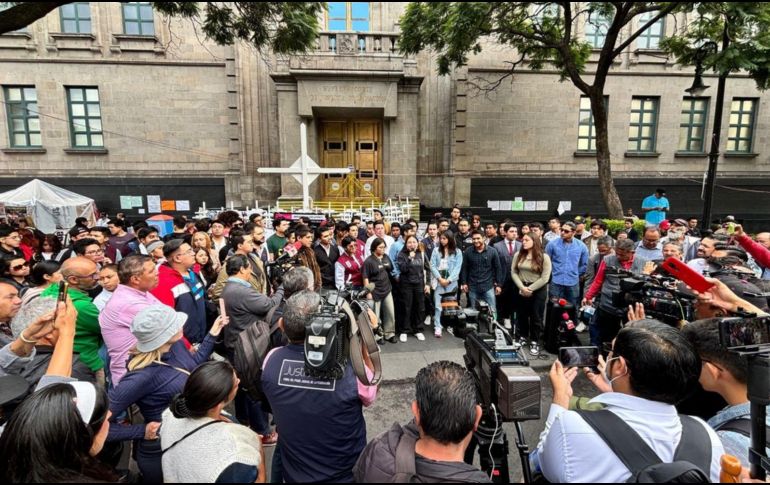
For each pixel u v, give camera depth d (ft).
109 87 44.62
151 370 6.71
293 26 18.62
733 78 48.60
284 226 20.89
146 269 8.93
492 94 48.08
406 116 44.24
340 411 5.78
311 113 42.57
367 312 7.39
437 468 3.99
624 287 8.73
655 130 49.47
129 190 45.96
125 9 43.73
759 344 4.02
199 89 45.78
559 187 49.29
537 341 16.75
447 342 17.76
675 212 49.96
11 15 13.34
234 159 46.60
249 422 9.92
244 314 10.49
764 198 50.31
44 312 7.54
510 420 5.12
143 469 6.38
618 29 26.45
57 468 3.77
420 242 19.98
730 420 4.65
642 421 4.01
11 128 44.73
